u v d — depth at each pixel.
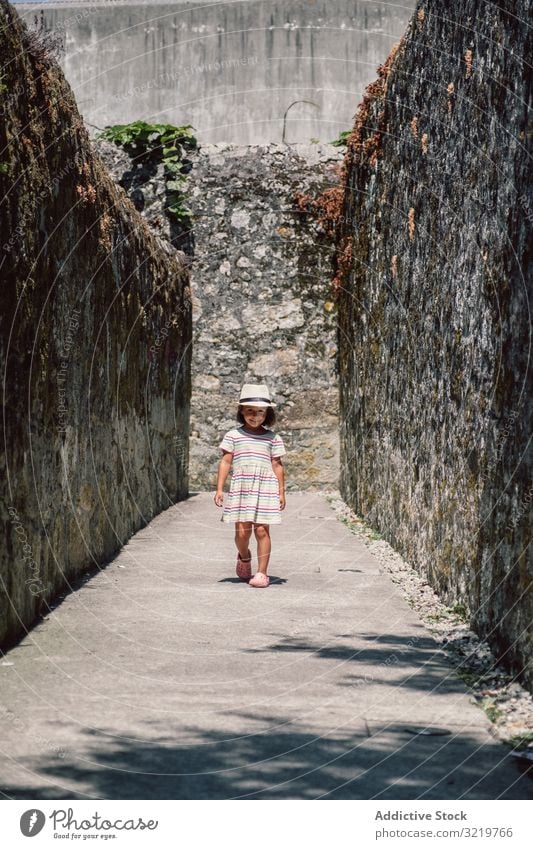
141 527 9.98
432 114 6.90
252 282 15.06
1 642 4.62
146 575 7.07
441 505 6.44
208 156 15.09
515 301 4.50
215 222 15.09
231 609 5.86
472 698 4.04
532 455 4.12
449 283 6.24
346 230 13.35
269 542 6.82
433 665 4.60
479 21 5.40
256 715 3.75
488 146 5.14
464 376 5.73
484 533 5.08
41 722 3.59
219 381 15.05
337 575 7.30
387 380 9.26
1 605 4.58
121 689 4.06
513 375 4.53
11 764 3.16
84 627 5.22
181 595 6.29
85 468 6.82
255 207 15.04
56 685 4.09
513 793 3.00
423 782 3.07
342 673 4.42
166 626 5.32
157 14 19.05
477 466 5.31
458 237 5.96
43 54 5.31
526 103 4.36
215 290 15.05
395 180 8.73
